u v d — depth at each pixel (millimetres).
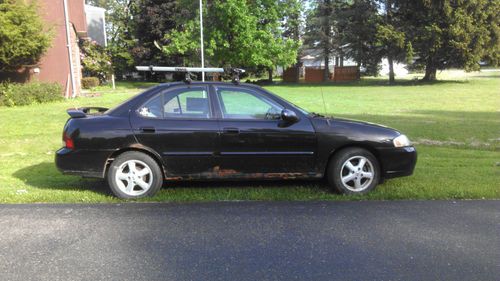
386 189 6422
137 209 5582
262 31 30109
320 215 5359
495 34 36438
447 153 9281
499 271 3895
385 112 16359
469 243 4508
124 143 5934
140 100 6145
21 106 17719
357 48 42438
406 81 40531
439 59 38250
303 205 5754
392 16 39406
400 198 6078
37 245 4438
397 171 6289
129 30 46844
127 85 37750
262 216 5316
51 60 21484
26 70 21109
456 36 35500
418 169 7812
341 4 45750
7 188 6508
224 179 6152
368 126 6309
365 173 6230
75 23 23703
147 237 4652
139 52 43406
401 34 36406
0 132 11812
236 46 29812
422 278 3766
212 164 6066
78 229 4879
